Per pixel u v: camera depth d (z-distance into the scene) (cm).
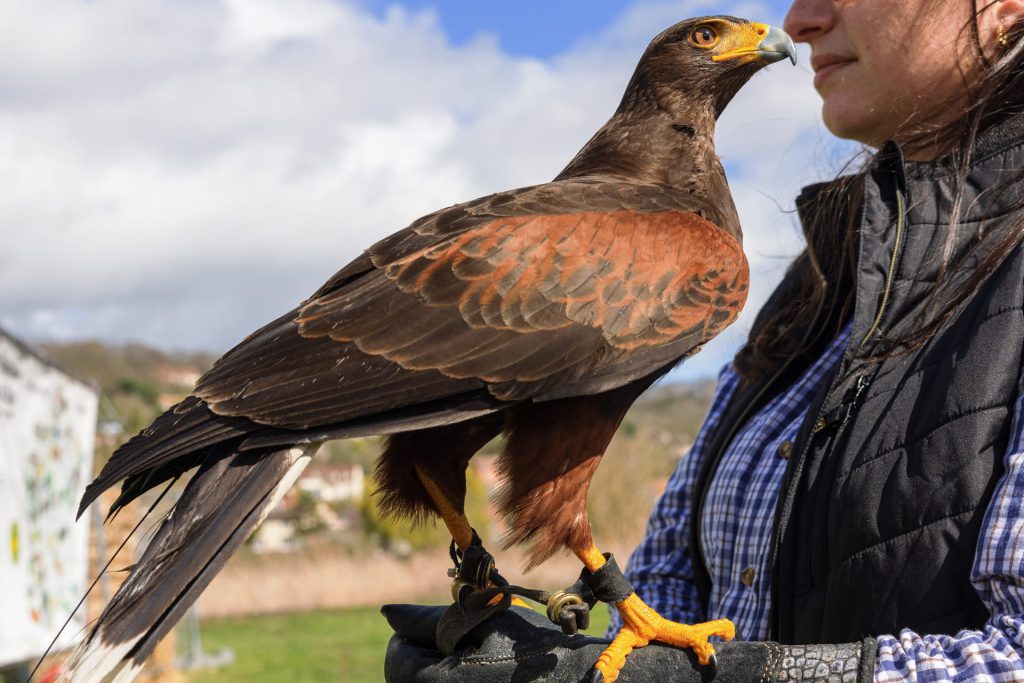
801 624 203
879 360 200
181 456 204
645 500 1891
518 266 217
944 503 179
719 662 179
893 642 168
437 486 232
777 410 243
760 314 268
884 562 184
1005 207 200
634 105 306
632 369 218
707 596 252
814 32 244
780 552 207
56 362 895
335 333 209
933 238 210
